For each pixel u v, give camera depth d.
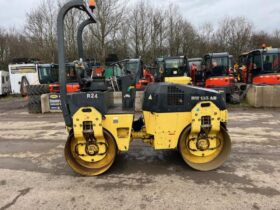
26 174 5.41
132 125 5.47
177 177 5.02
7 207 4.20
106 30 27.22
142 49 36.03
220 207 4.00
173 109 5.21
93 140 5.27
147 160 5.89
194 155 5.43
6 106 17.19
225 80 14.46
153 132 5.30
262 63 13.49
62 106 5.21
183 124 5.26
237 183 4.71
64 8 5.11
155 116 5.22
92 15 5.72
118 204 4.18
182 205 4.09
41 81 17.55
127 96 5.58
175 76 15.46
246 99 14.27
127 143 5.25
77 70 6.25
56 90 13.88
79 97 5.06
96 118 5.07
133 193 4.49
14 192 4.66
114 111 5.31
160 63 16.34
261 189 4.48
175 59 15.89
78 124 5.07
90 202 4.27
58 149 6.98
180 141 5.28
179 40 40.25
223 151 5.41
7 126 10.17
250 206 4.00
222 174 5.09
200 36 45.38
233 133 7.94
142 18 35.94
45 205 4.23
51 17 31.41
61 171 5.52
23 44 37.78
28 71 24.30
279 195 4.29
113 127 5.19
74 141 5.30
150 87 5.48
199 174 5.12
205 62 15.71
